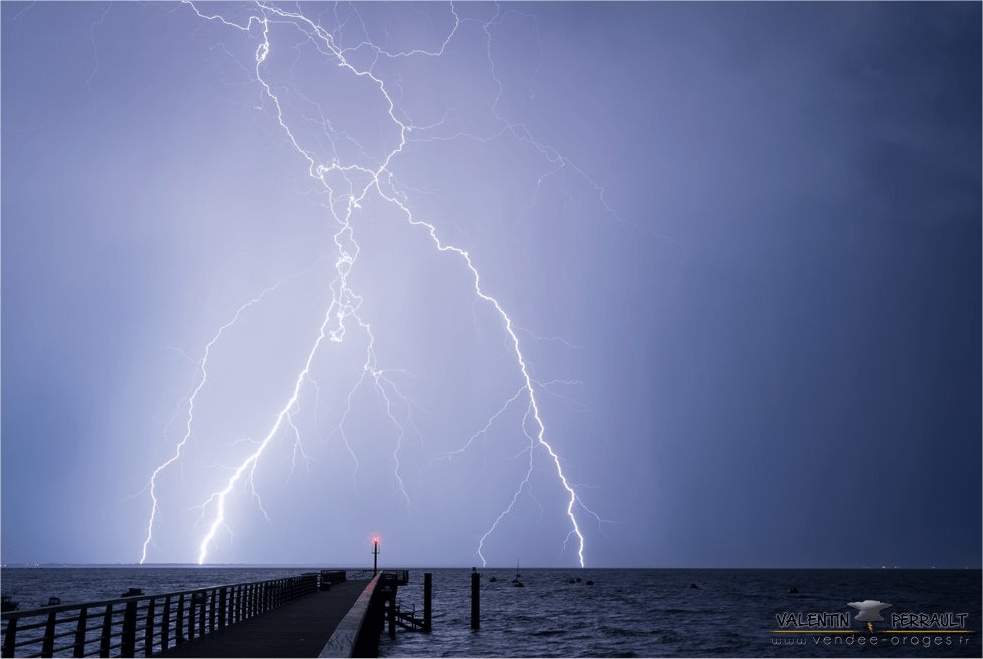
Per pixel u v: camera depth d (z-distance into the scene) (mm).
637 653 45219
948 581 196625
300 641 17922
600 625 63125
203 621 19859
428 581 53125
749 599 106500
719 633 57688
